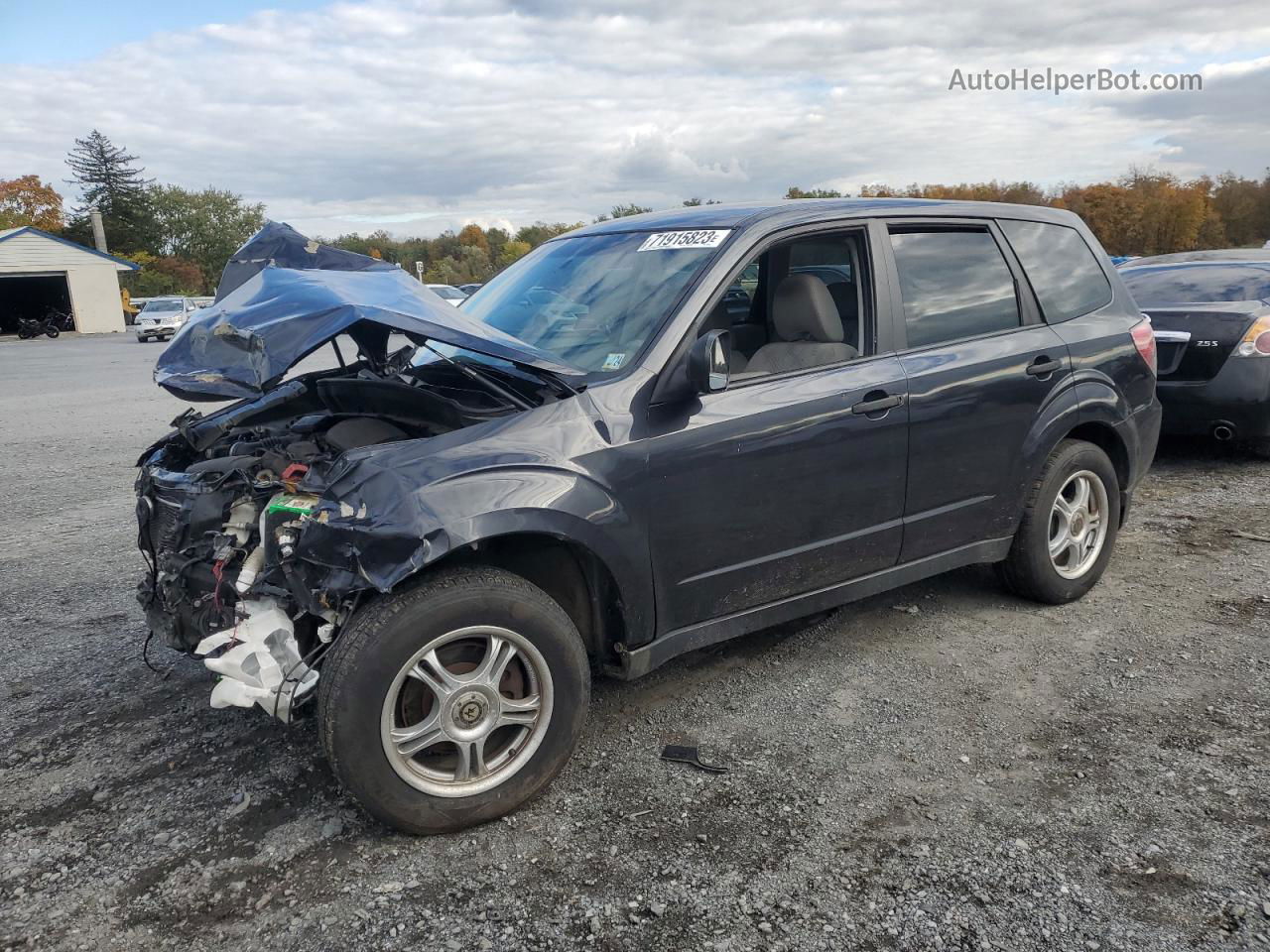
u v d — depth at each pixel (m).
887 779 3.17
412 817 2.85
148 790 3.23
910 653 4.17
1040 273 4.51
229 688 2.81
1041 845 2.79
